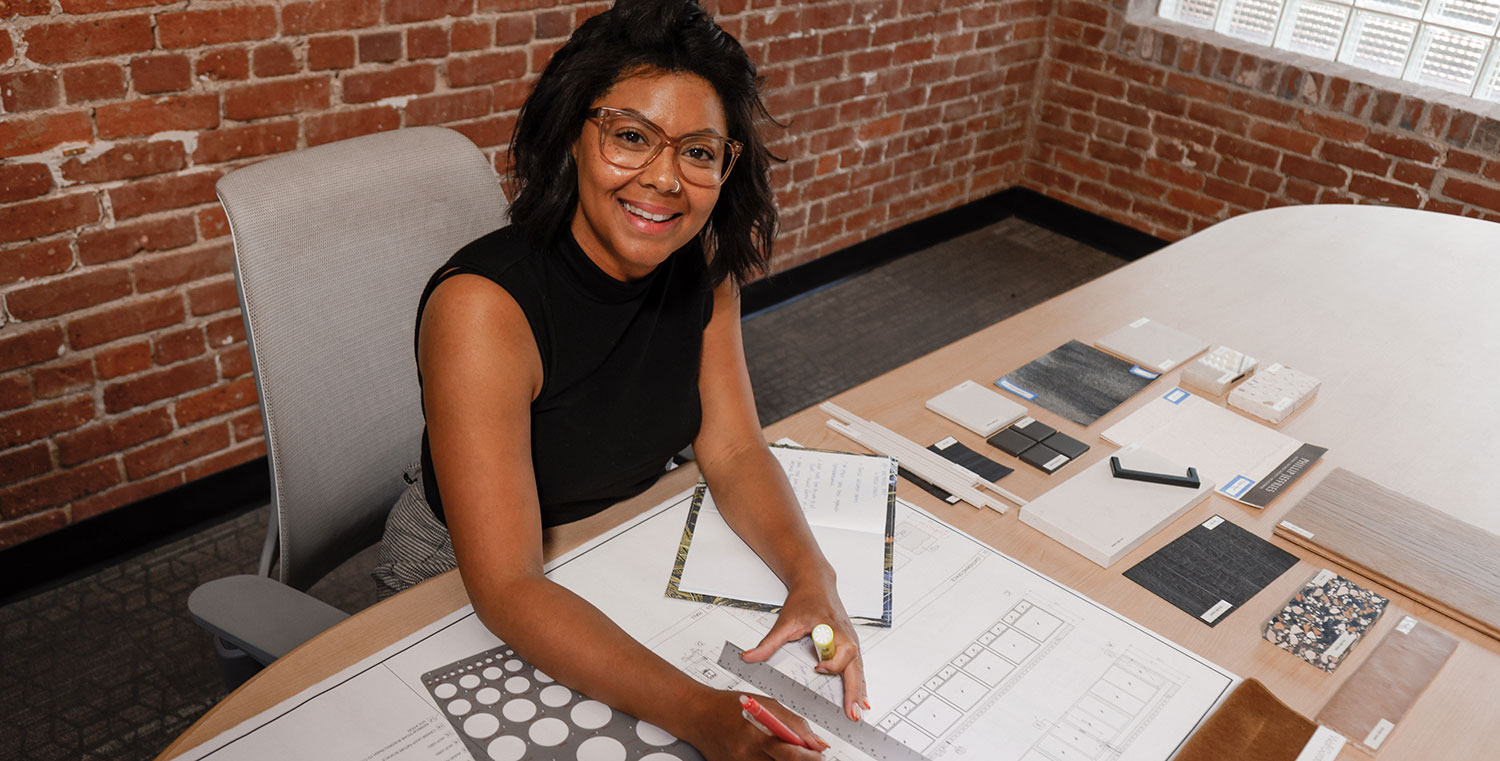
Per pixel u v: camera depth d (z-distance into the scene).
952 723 0.94
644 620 1.04
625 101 1.00
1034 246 4.00
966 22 3.53
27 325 1.98
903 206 3.75
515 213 1.09
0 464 2.04
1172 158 3.70
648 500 1.23
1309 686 1.02
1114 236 3.95
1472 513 1.30
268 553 1.31
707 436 1.27
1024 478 1.31
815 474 1.28
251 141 2.14
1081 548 1.18
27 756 1.77
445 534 1.24
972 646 1.03
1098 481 1.29
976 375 1.55
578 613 0.97
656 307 1.18
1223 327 1.72
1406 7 3.21
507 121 2.55
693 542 1.16
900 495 1.26
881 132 3.50
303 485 1.27
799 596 1.05
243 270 1.19
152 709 1.88
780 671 0.99
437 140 1.40
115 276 2.06
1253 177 3.52
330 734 0.89
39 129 1.87
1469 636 1.10
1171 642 1.06
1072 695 0.98
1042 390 1.51
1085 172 3.95
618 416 1.18
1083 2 3.70
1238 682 1.01
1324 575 1.17
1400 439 1.44
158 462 2.27
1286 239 2.07
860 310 3.47
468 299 1.04
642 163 1.01
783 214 3.35
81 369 2.08
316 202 1.26
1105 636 1.06
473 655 0.99
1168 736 0.95
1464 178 3.10
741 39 2.94
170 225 2.09
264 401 1.22
